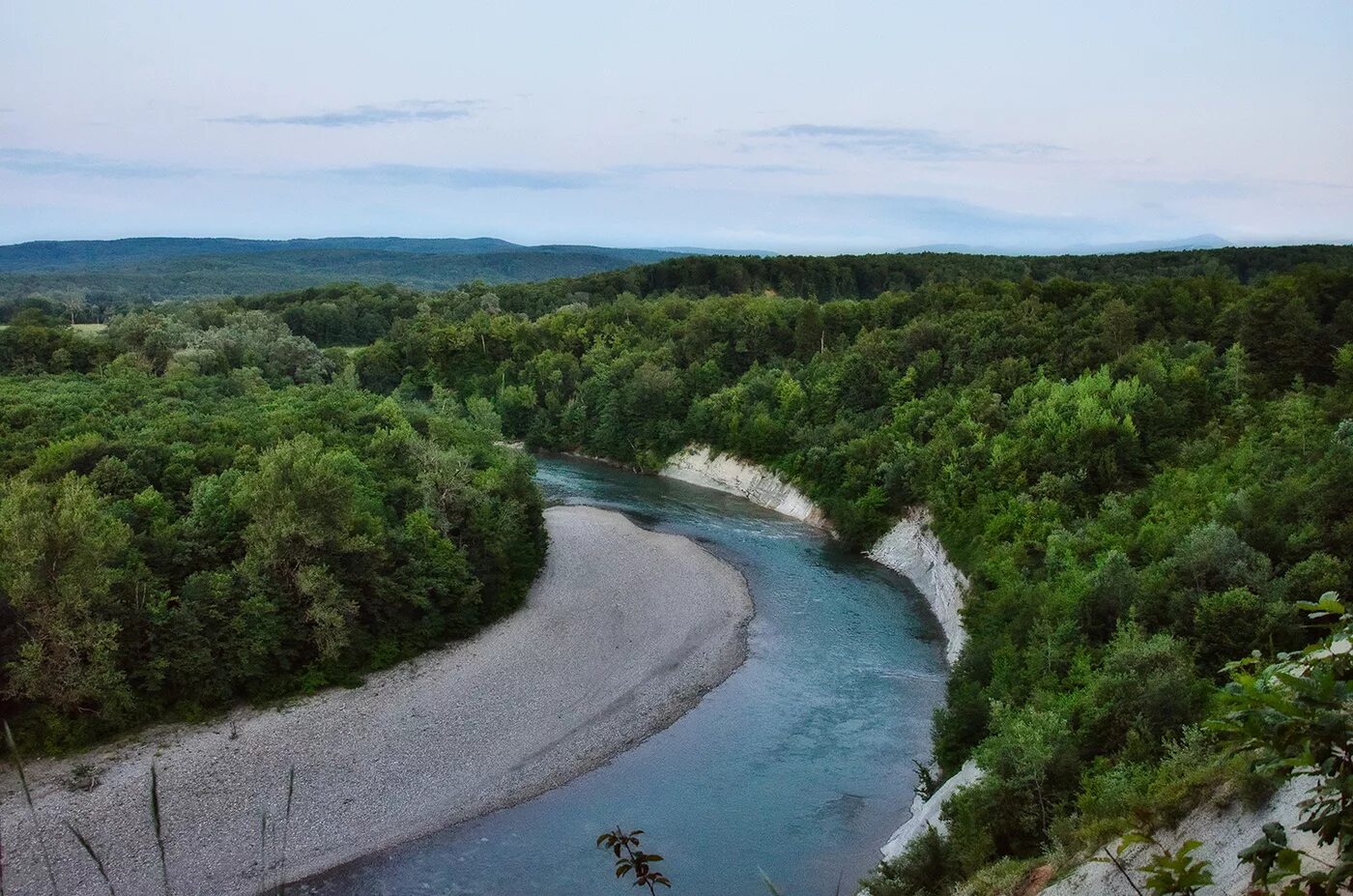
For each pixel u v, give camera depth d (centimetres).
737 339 11319
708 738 4359
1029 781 2766
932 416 7825
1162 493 5197
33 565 3962
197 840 3484
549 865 3416
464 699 4662
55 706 4003
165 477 5447
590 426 11119
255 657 4462
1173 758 2378
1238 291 8281
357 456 6575
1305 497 4025
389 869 3400
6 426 6119
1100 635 3878
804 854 3453
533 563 6366
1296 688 736
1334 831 719
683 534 7794
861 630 5706
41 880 3228
